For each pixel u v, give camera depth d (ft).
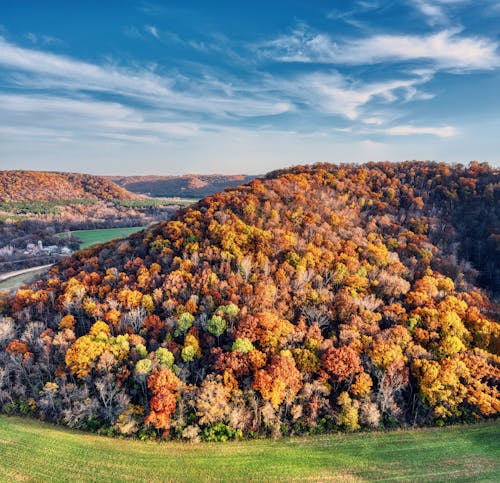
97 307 246.88
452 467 160.15
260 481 154.30
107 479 157.69
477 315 233.76
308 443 176.24
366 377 189.16
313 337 210.59
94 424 190.60
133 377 202.39
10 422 196.65
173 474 159.22
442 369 190.29
